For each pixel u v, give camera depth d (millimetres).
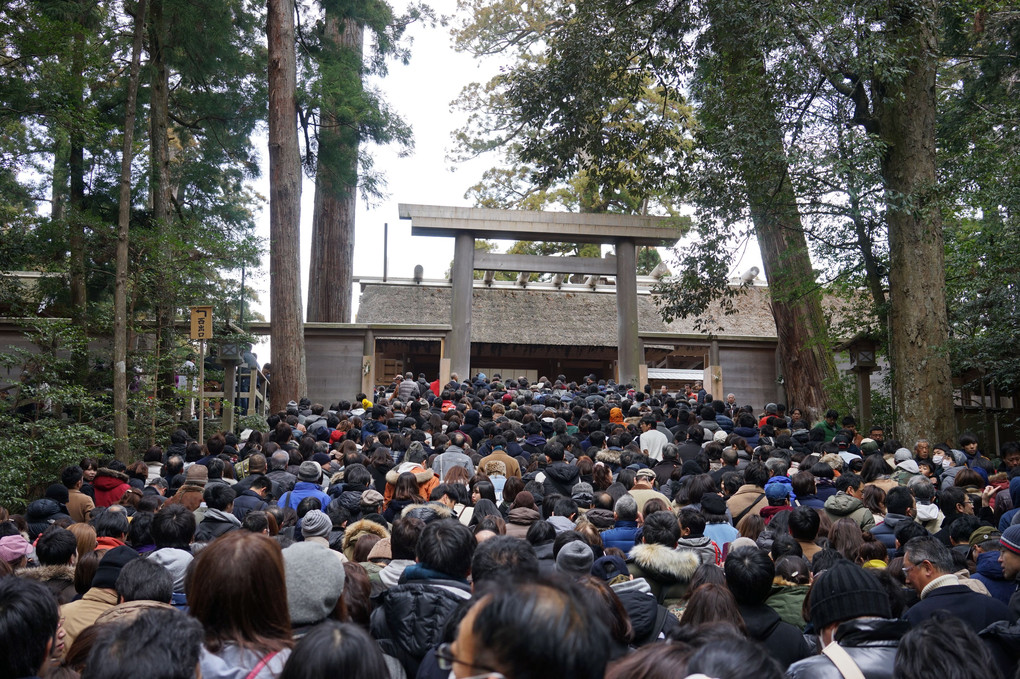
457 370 22172
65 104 15445
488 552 4168
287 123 20391
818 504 8359
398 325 22531
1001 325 14633
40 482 13734
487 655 1927
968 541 6703
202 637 2697
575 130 20984
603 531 6996
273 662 2943
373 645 2676
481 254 23156
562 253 38781
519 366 32594
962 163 15305
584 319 31078
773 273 19375
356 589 4367
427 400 17188
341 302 29344
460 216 22391
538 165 23016
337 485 8930
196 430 18391
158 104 19891
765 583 4473
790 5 14977
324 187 22375
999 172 14570
